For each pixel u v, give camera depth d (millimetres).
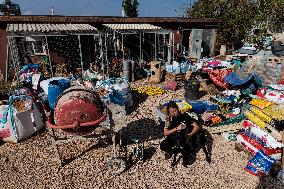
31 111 7184
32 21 14281
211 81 11078
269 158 5352
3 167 5898
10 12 16406
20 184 5324
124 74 13305
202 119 7559
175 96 10656
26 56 14680
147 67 15984
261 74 10211
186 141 5605
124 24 16828
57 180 5418
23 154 6422
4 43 13711
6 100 8938
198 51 20344
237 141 6449
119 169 5582
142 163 5910
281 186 5047
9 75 13828
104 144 6750
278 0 22938
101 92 8422
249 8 25234
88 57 16656
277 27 23812
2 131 6852
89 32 13539
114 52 17062
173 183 5246
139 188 5129
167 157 6012
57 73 14398
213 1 27312
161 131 7465
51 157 6273
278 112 5641
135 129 7625
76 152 6449
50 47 15211
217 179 5316
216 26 20891
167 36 18641
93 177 5484
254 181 5219
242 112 7543
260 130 5852
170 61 17219
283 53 10328
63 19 15078
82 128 5137
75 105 4926
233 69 11266
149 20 17703
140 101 10102
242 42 24094
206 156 5883
